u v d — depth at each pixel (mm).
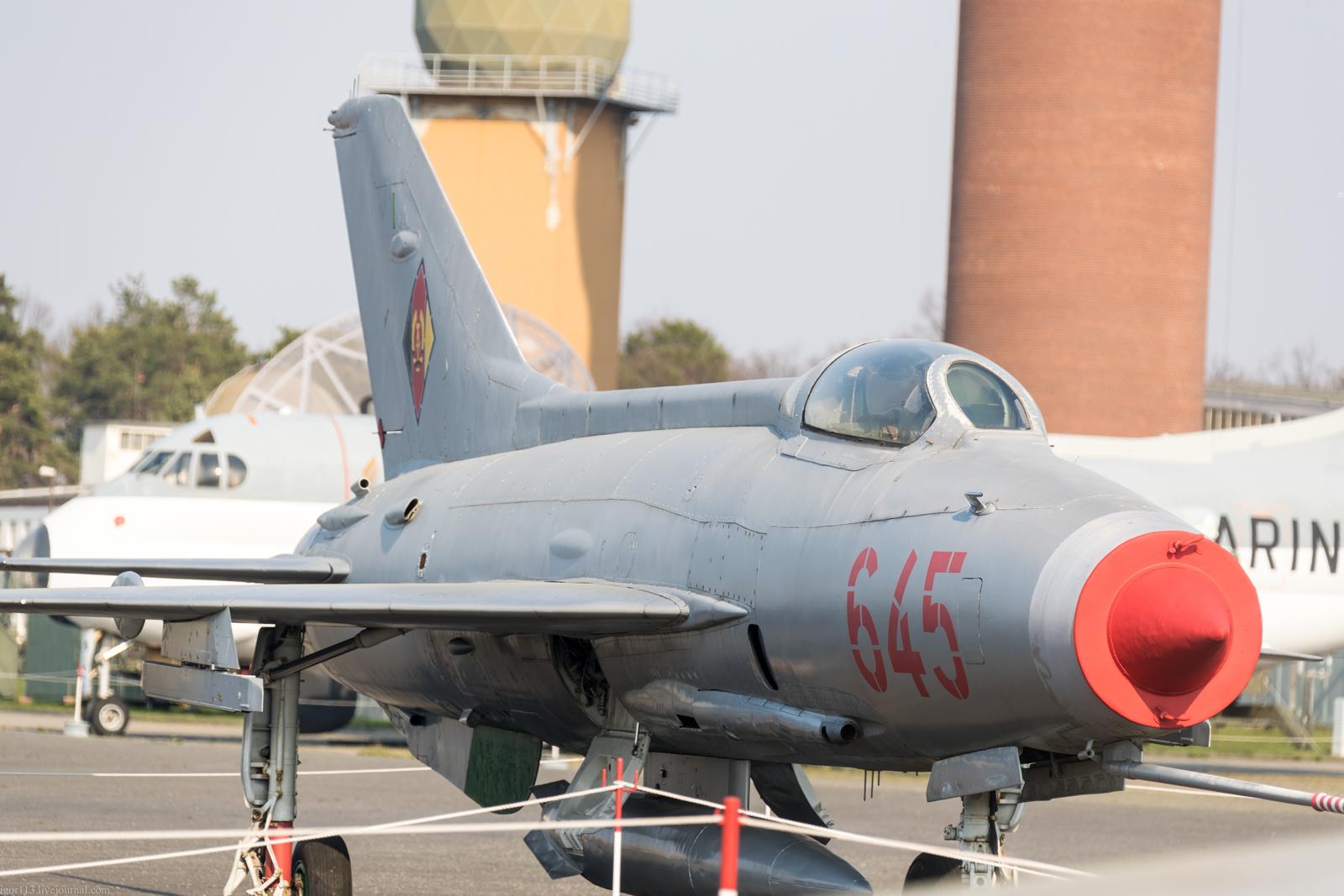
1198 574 19891
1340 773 75438
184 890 33406
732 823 16031
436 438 37500
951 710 21641
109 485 70562
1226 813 56750
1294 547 83812
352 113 40906
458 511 32625
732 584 24781
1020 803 23344
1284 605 83750
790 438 25875
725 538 25281
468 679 31844
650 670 26781
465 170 138375
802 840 25188
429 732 36219
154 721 82812
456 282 37188
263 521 70125
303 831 25781
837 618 22750
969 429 23359
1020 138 124500
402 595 26203
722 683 25359
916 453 23547
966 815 23141
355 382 89438
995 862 22016
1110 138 123438
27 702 94750
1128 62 123438
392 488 36688
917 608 21516
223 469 70438
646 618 24766
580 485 29531
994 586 20609
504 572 29766
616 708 29281
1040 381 123812
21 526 143250
